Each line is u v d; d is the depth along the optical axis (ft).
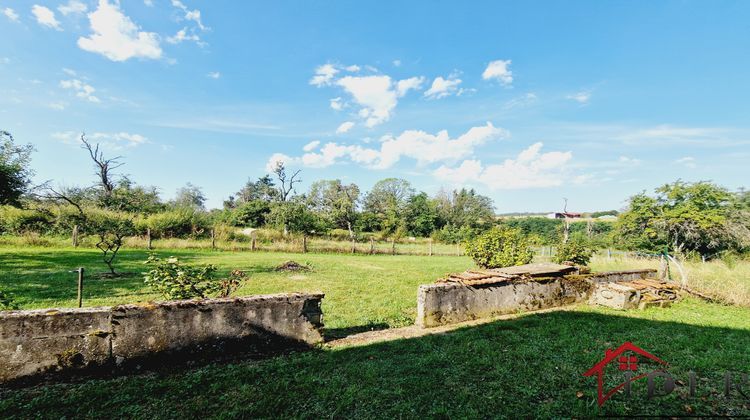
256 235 89.51
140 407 11.17
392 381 13.58
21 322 12.22
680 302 30.35
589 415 11.30
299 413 11.22
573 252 43.57
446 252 100.58
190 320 14.73
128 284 31.45
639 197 72.08
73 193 112.57
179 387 12.54
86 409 11.01
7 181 59.06
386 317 24.63
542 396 12.69
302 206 114.32
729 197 67.46
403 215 204.85
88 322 13.12
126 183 132.46
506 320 23.22
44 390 11.95
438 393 12.73
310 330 17.51
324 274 43.57
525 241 39.86
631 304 27.55
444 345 17.94
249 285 34.24
